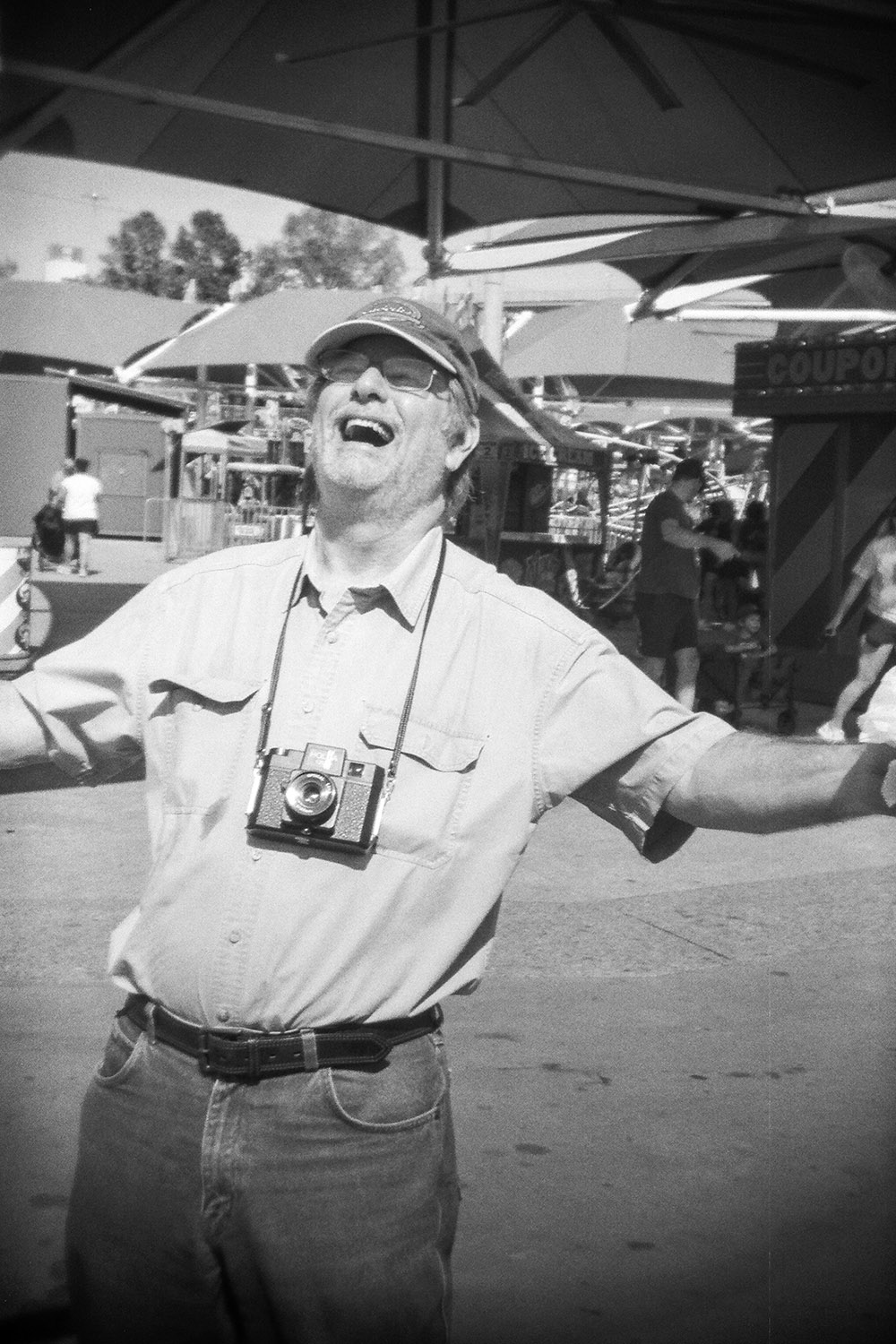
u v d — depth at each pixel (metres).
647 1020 4.38
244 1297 1.91
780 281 11.45
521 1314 2.84
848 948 5.11
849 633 11.04
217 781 1.95
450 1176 1.99
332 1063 1.86
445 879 1.92
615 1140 3.59
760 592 11.62
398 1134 1.88
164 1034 1.92
